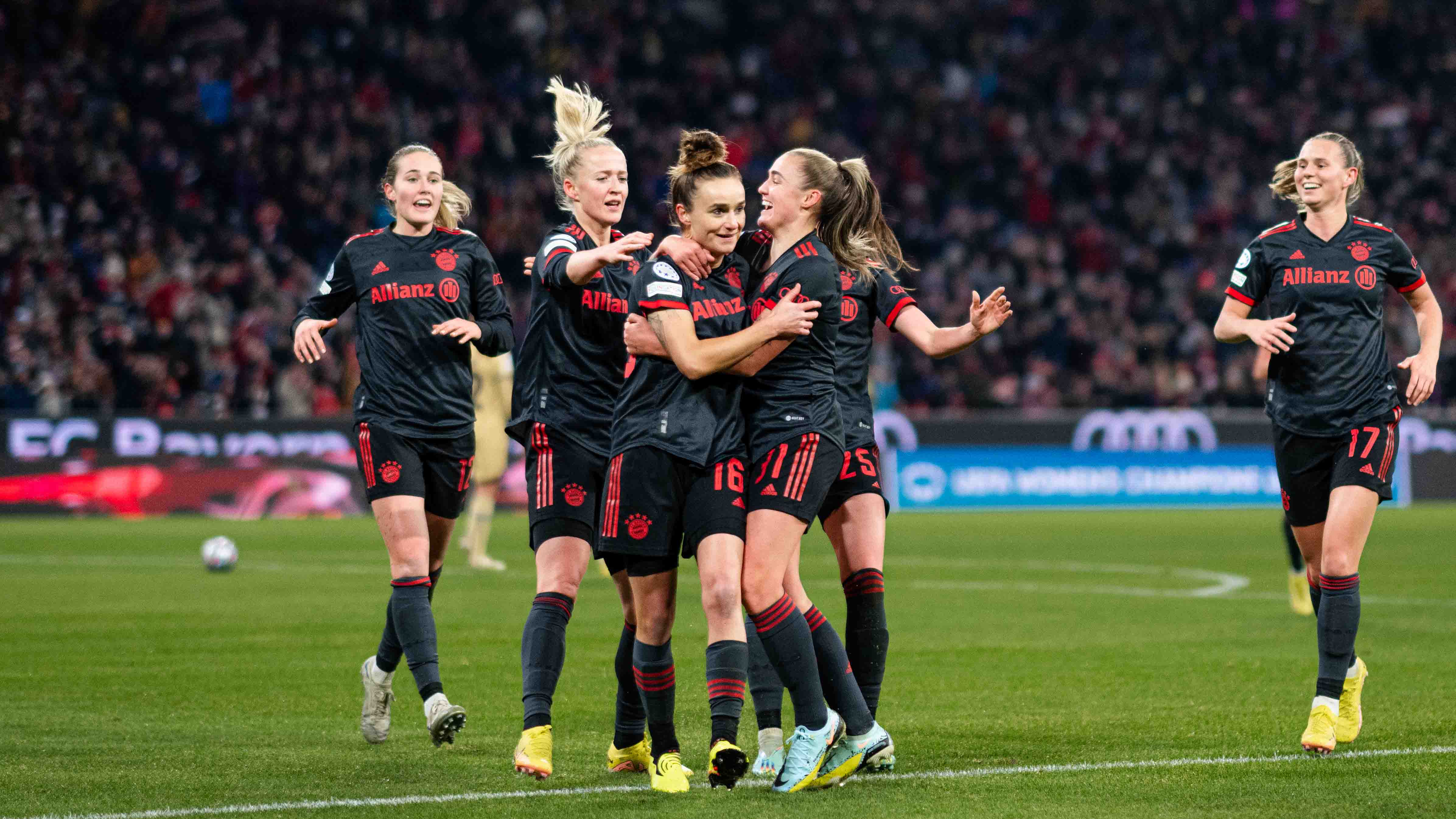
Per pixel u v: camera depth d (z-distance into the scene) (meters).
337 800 16.55
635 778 17.92
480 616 34.50
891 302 19.41
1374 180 116.44
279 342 82.25
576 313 18.86
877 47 121.25
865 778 17.64
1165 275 107.94
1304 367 20.56
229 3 98.00
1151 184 114.06
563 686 24.80
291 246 91.12
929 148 113.94
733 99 111.94
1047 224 111.31
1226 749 19.30
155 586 41.44
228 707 22.84
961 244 107.12
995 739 20.11
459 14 105.38
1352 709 19.77
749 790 17.12
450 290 20.92
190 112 92.50
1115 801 16.31
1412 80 126.31
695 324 17.17
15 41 90.56
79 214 84.94
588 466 18.77
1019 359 99.56
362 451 20.56
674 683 17.47
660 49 112.44
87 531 62.84
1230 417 89.31
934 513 80.75
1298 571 35.47
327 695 23.97
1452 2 129.38
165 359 78.00
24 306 78.06
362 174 94.44
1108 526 69.94
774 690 18.19
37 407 74.81
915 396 94.81
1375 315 20.53
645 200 103.00
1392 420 20.33
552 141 102.69
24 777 17.75
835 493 19.33
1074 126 117.56
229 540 46.91
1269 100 122.94
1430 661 27.38
